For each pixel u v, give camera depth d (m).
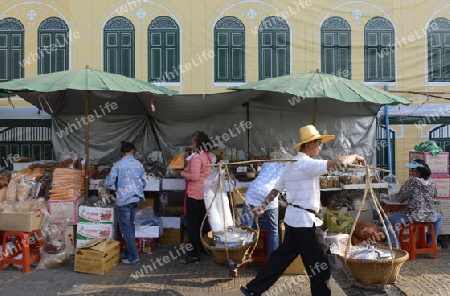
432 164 6.34
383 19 8.19
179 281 4.95
